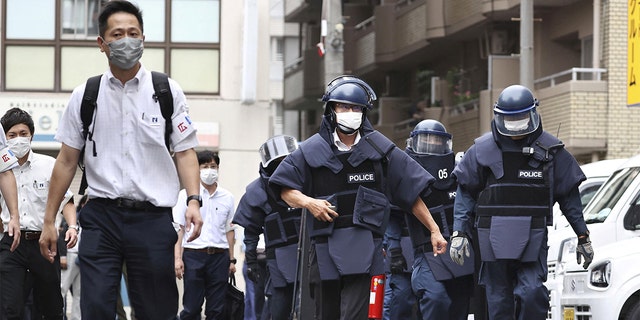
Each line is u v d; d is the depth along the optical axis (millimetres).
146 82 8508
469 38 37094
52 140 28766
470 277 12758
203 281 15484
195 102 29438
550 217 11078
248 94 29156
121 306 12969
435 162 12984
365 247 9438
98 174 8438
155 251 8406
